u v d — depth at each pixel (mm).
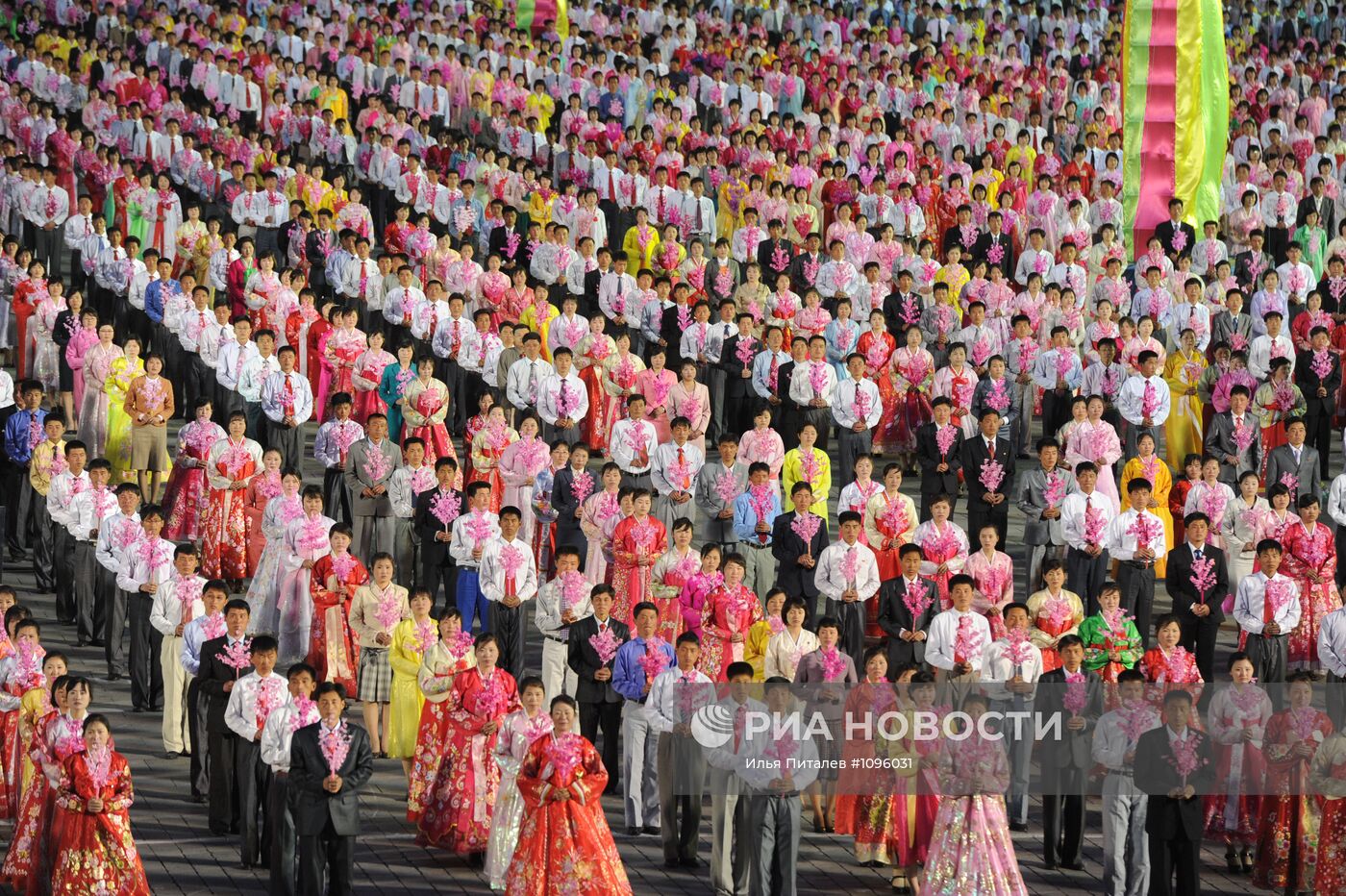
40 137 129625
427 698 64062
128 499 74875
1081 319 103125
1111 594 68625
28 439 89125
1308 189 132250
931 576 75688
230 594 84562
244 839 61750
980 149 137125
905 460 100562
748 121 142750
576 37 157375
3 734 63719
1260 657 73875
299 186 122562
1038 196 119750
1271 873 61969
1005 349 100000
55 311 103375
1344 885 59625
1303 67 151125
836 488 99750
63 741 58344
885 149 134000
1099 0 167625
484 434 86688
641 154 131125
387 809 67438
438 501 79438
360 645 72188
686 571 73312
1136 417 92438
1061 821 64562
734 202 124188
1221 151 113562
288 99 141625
